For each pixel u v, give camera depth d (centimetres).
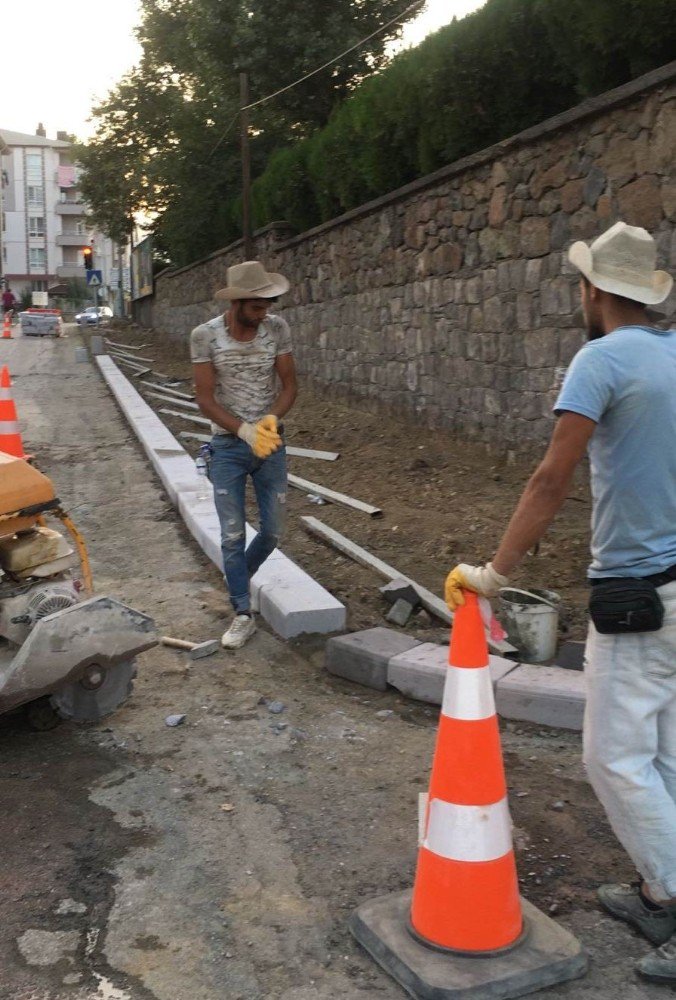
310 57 1881
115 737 416
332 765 393
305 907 297
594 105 712
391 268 1133
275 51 1914
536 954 263
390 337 1153
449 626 544
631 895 287
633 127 688
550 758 400
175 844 332
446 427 1020
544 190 803
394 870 318
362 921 279
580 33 721
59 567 415
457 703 262
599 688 258
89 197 3222
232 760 395
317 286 1415
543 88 862
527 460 866
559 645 498
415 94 1016
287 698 461
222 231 2281
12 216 9588
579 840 335
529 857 324
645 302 256
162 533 771
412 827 345
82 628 396
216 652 516
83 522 806
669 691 254
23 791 368
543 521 249
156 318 3259
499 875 262
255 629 539
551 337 815
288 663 506
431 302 1034
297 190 1519
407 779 381
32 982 262
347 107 1283
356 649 481
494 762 263
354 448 1066
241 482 513
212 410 494
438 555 655
